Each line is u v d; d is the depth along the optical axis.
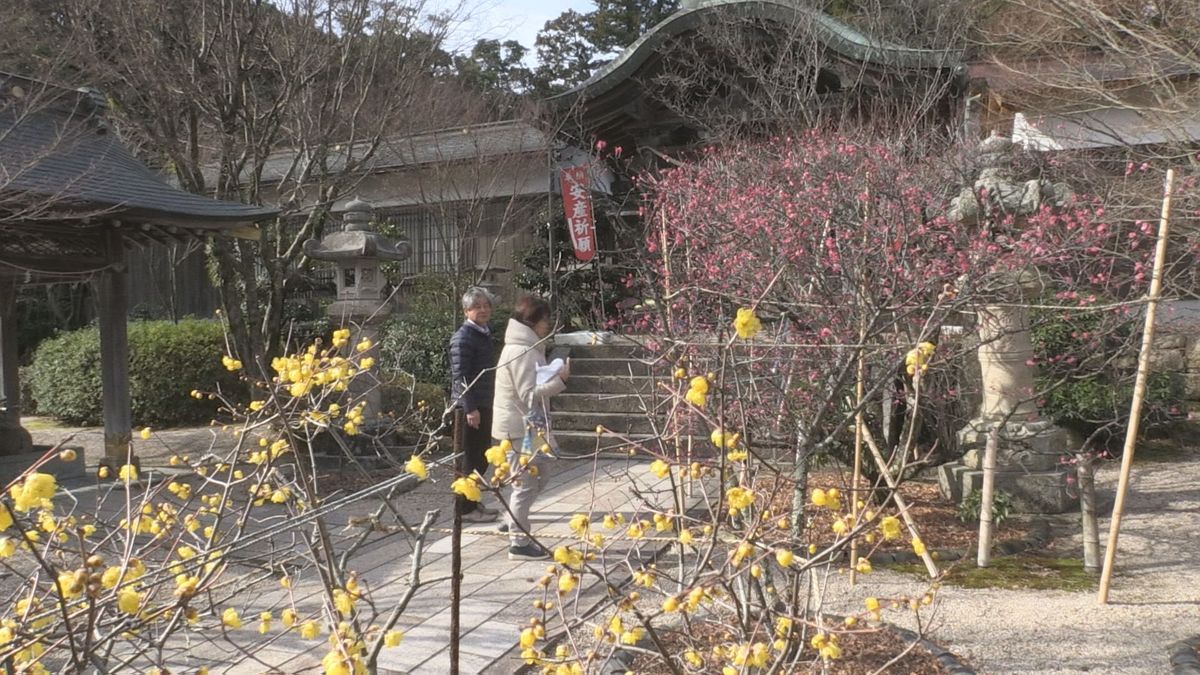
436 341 10.84
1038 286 5.11
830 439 3.25
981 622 3.88
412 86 9.96
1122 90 6.73
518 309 5.11
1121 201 5.84
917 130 7.79
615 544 4.98
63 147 7.02
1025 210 5.27
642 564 2.88
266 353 8.98
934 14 9.00
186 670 3.20
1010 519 5.50
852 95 8.98
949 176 5.95
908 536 5.09
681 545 2.76
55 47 8.04
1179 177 5.89
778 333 4.29
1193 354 8.44
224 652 3.38
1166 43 5.98
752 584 3.04
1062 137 7.04
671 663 2.31
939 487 6.06
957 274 4.87
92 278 8.27
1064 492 5.57
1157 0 5.98
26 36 7.84
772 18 8.99
